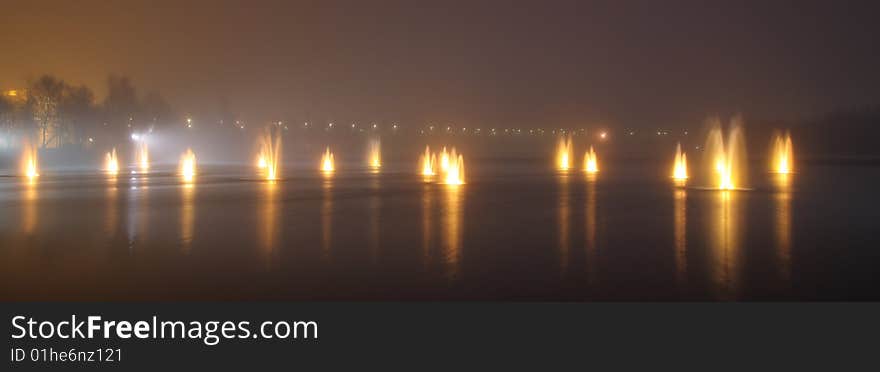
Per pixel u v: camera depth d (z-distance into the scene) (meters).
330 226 21.34
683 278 13.43
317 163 82.44
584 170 63.62
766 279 13.33
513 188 39.22
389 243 17.83
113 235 19.23
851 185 40.75
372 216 24.20
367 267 14.55
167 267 14.53
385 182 44.97
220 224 21.72
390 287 12.72
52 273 13.88
